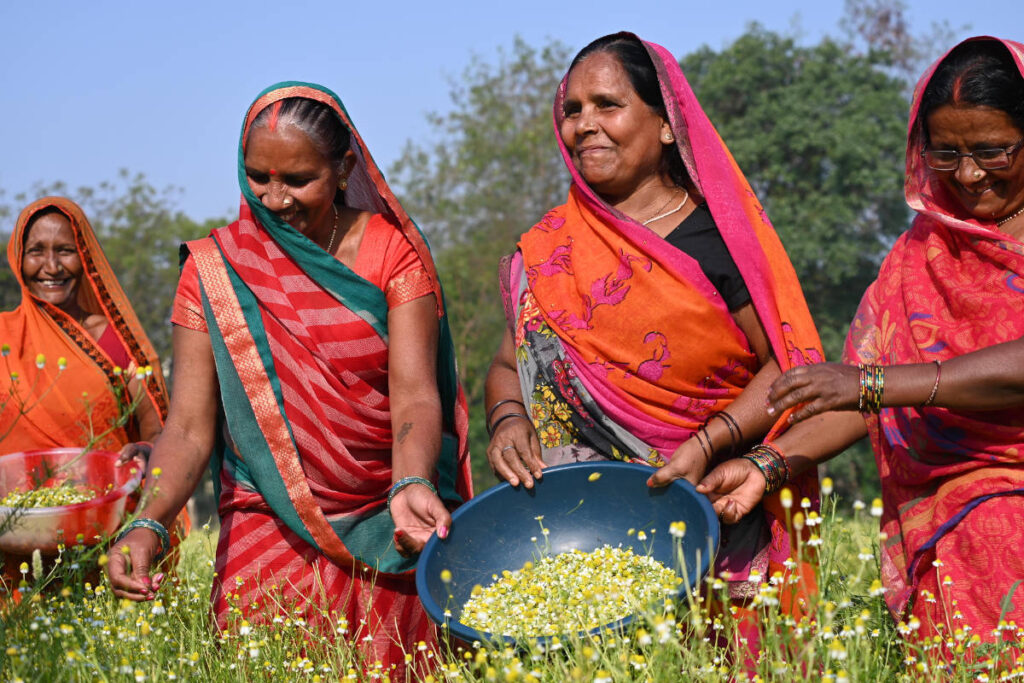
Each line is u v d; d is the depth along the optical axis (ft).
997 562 11.48
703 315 12.52
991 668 10.32
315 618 13.14
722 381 12.86
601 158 13.05
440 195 96.22
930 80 11.87
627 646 9.74
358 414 13.50
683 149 12.96
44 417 17.29
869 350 13.17
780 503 12.43
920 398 11.06
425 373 13.35
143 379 17.42
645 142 13.08
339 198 14.28
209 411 13.57
